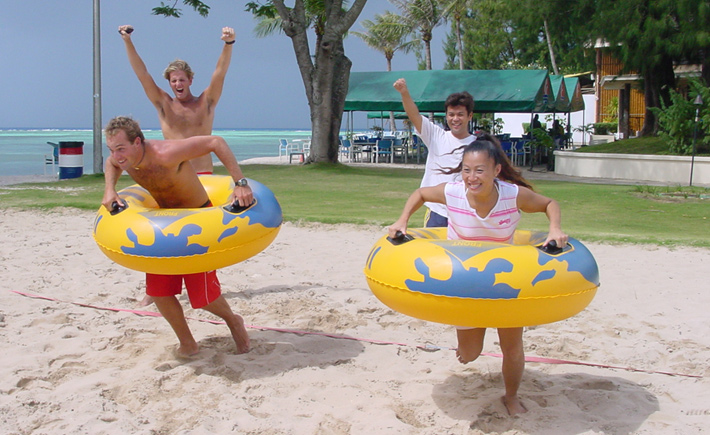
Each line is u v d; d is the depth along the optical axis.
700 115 18.39
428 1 38.75
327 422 3.53
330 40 20.64
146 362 4.42
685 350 4.70
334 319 5.46
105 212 4.38
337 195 13.93
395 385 4.10
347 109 24.11
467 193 3.67
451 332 5.16
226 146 4.28
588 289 3.39
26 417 3.53
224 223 4.12
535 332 5.16
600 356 4.62
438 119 34.62
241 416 3.59
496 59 45.56
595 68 23.75
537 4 22.38
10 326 5.09
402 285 3.39
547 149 22.69
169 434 3.44
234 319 4.64
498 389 4.04
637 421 3.60
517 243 4.19
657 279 6.74
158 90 6.07
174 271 4.10
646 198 13.66
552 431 3.48
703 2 17.81
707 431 3.47
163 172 4.25
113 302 5.85
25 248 8.03
